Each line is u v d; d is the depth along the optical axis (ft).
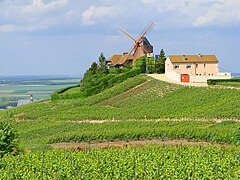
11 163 130.52
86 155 138.00
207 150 139.85
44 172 122.21
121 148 152.05
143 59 420.36
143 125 207.41
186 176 114.01
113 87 353.31
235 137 160.04
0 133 144.87
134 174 118.32
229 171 116.37
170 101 281.74
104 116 251.39
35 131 217.97
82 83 392.88
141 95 316.40
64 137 185.78
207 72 400.26
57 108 304.71
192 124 203.41
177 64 394.52
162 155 130.72
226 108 236.84
